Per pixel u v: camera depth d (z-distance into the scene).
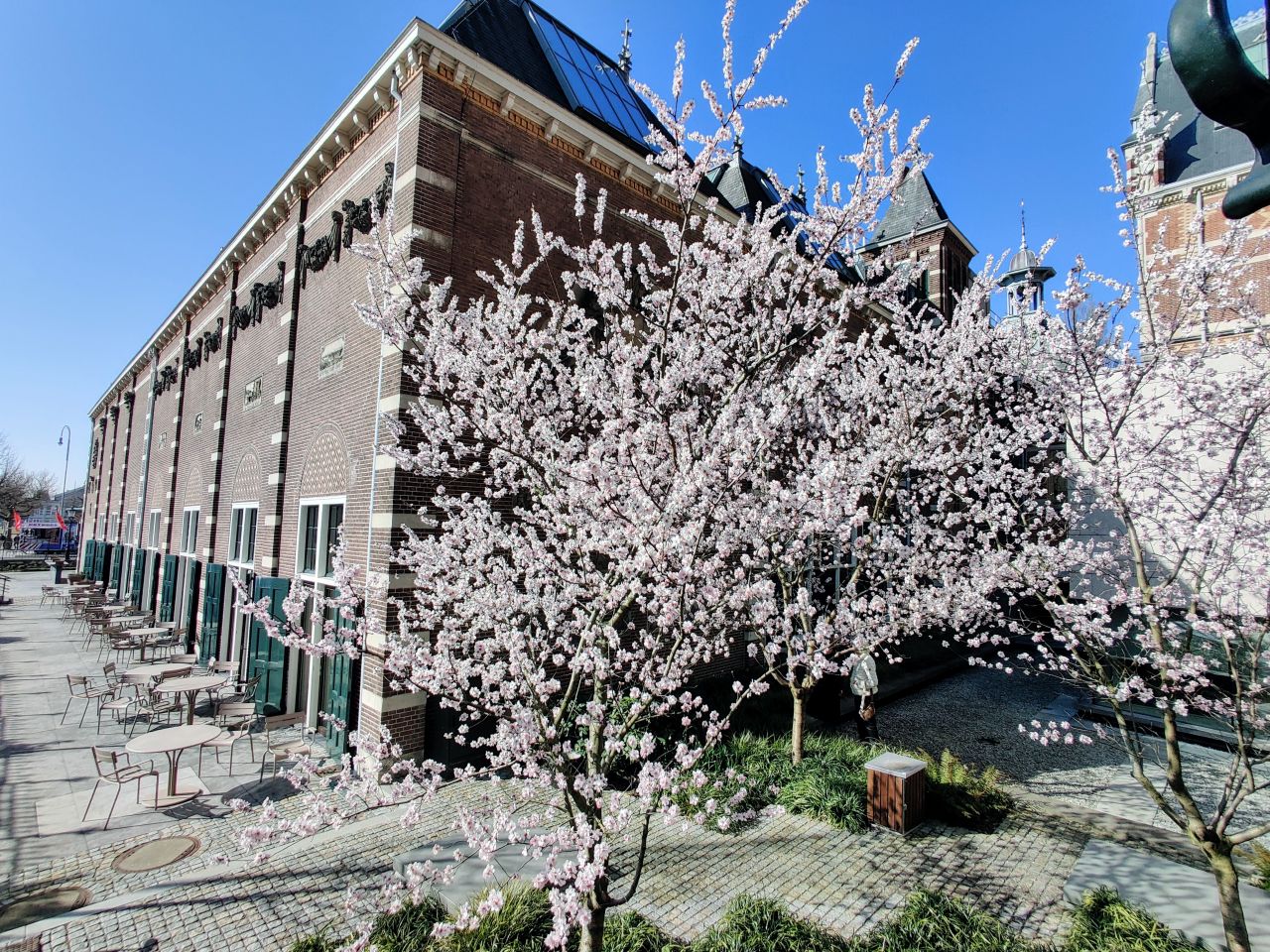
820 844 6.90
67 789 8.15
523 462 5.47
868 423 9.04
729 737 9.50
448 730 8.41
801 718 8.69
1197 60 0.98
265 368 13.99
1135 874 6.10
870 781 7.48
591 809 4.10
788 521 5.13
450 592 5.62
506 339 5.82
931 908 5.34
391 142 9.90
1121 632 6.31
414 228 8.76
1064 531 8.70
